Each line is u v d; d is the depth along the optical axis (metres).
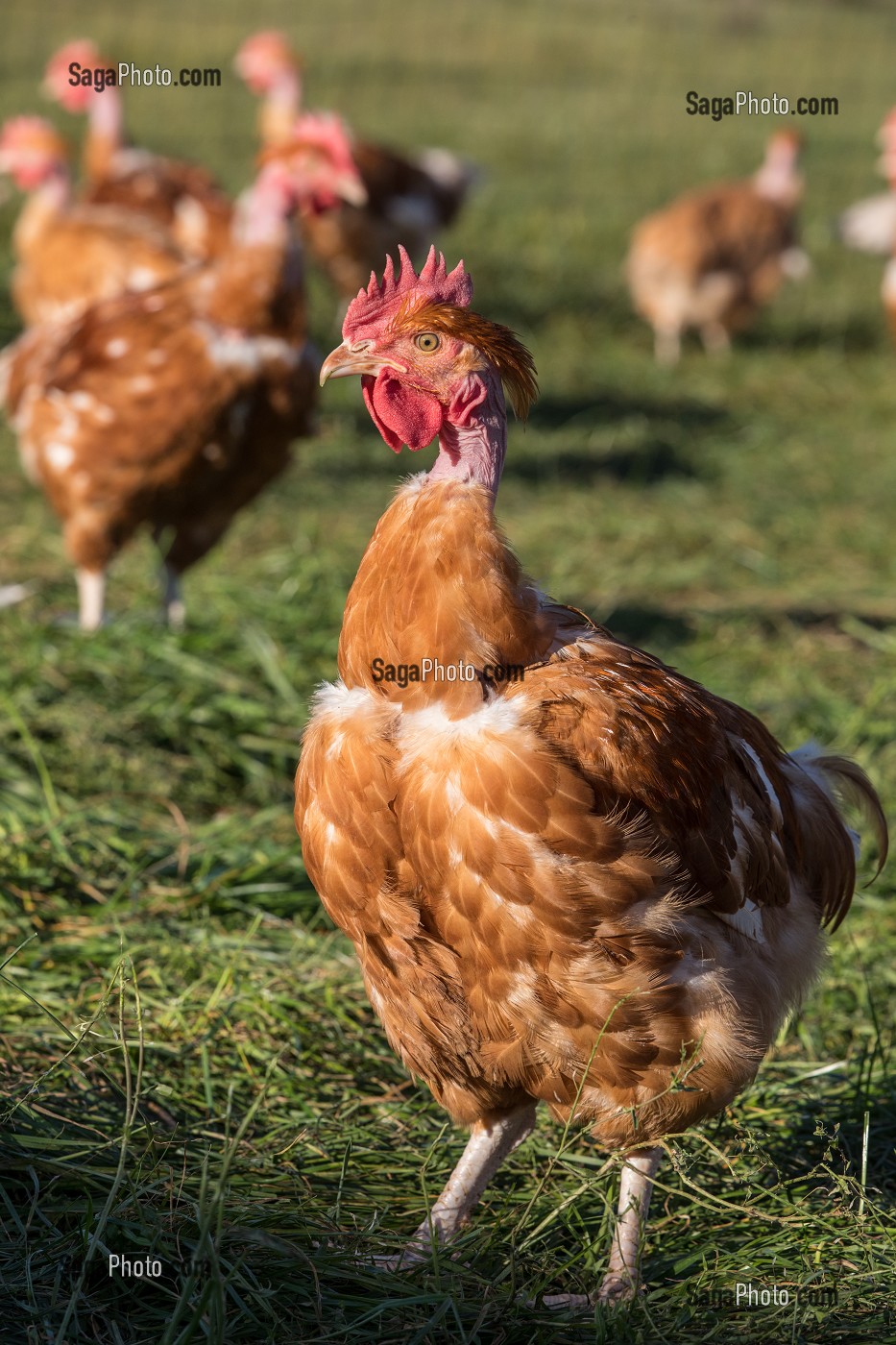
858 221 15.67
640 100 27.72
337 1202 3.45
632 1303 3.19
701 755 3.20
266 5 33.09
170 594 7.30
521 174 21.22
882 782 6.22
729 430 12.85
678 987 3.07
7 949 4.53
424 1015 3.25
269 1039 4.21
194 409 6.62
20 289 11.35
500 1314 3.21
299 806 3.25
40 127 11.39
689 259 14.52
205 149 20.16
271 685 6.64
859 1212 3.52
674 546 9.96
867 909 5.30
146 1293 3.17
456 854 2.96
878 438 12.80
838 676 7.75
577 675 3.09
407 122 23.62
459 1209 3.47
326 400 12.41
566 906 2.94
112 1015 4.19
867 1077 4.11
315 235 13.34
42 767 5.33
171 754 6.02
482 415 3.12
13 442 11.03
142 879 5.05
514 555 3.09
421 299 3.14
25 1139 3.43
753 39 35.44
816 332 16.28
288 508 9.88
